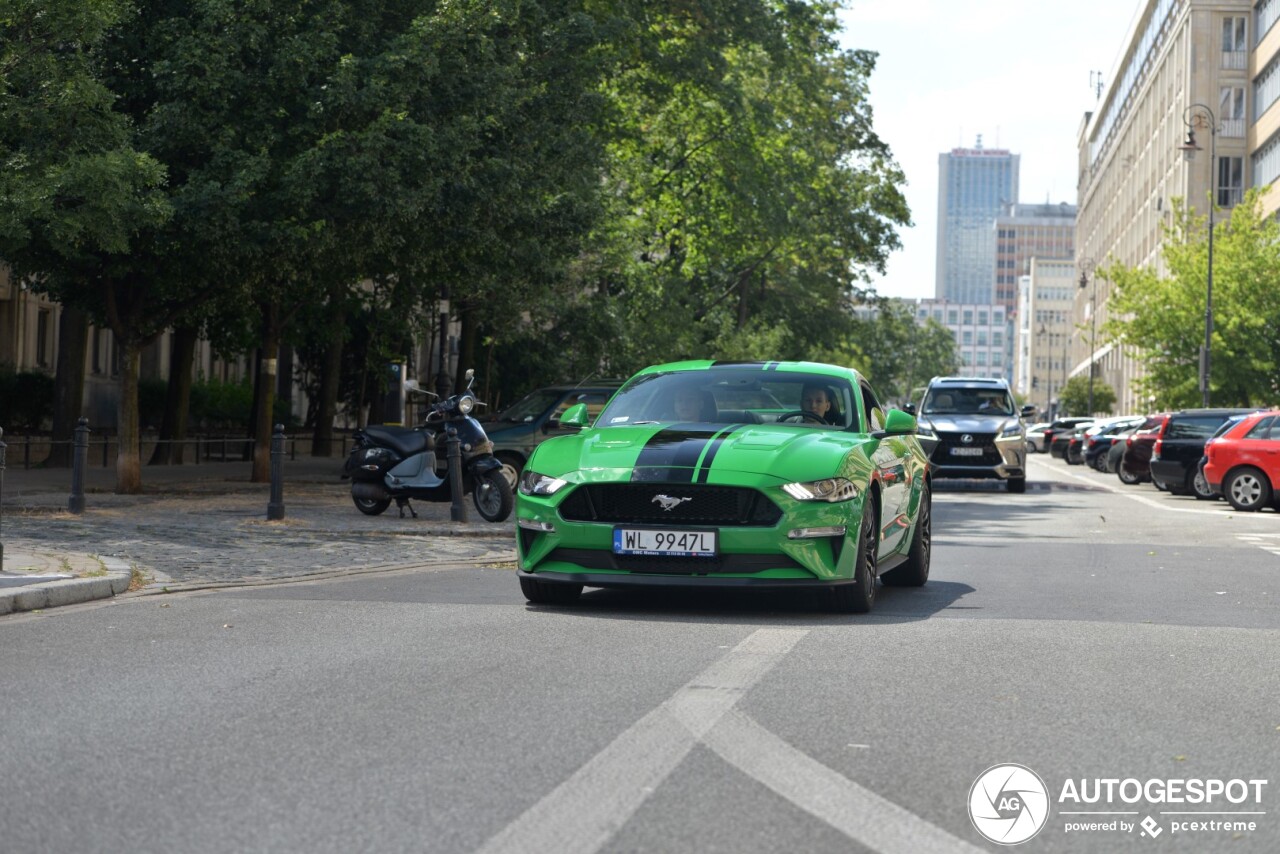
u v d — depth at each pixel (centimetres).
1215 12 8056
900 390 18512
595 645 852
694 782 527
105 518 1736
